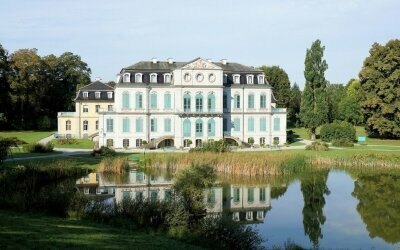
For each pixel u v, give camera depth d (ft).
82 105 287.69
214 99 252.21
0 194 94.22
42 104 348.79
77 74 373.20
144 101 251.39
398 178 158.92
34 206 84.43
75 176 151.23
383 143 265.34
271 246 82.38
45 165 141.59
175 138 249.75
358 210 112.37
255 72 268.41
